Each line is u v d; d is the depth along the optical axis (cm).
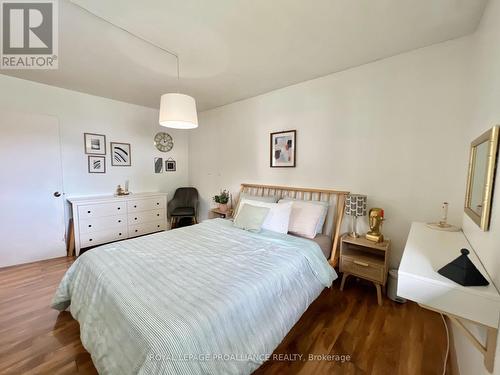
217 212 374
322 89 270
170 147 453
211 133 423
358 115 244
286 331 142
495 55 120
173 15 163
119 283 132
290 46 204
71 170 336
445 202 198
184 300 116
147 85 304
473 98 170
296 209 260
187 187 471
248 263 162
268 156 334
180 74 267
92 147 355
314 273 183
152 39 195
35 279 251
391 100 223
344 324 179
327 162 271
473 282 84
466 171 186
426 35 185
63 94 322
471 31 178
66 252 328
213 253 181
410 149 214
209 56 223
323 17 164
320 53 216
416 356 148
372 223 221
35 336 164
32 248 300
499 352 76
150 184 429
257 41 196
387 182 229
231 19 167
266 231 242
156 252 181
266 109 331
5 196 281
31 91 296
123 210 362
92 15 164
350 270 223
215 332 105
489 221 102
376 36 188
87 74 271
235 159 383
